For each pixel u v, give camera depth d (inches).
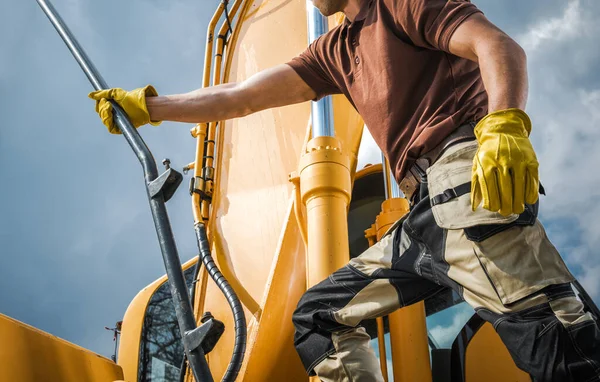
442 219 59.7
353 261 72.9
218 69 135.2
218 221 119.8
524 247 55.7
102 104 82.4
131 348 133.5
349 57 75.5
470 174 59.7
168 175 64.9
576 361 51.4
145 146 72.8
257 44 133.6
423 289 69.7
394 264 68.3
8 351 66.3
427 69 67.6
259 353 100.7
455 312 114.5
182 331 56.3
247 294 108.0
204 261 104.7
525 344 53.4
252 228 114.7
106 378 77.7
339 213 96.4
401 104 67.6
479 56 58.7
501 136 53.2
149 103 84.4
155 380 129.9
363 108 71.7
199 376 53.2
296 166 115.6
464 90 64.9
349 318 70.0
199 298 113.3
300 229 102.4
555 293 54.1
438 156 63.3
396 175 68.7
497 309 55.8
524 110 56.2
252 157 121.5
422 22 64.6
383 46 69.7
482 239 56.5
